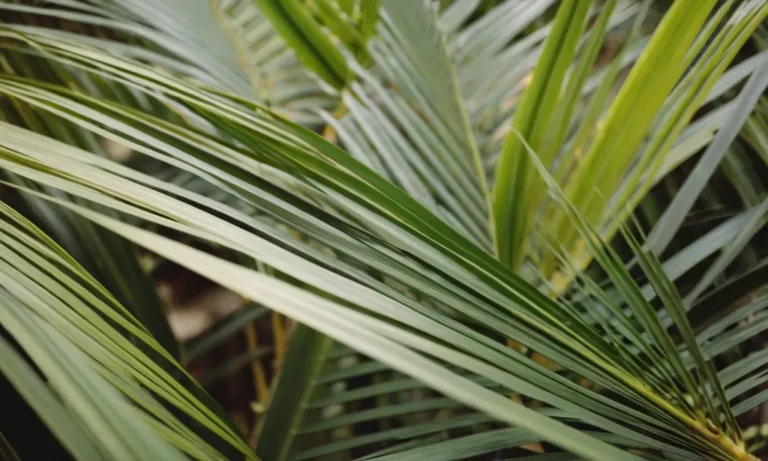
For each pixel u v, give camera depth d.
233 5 0.98
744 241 0.80
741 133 0.89
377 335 0.50
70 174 0.62
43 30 0.87
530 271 0.81
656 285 0.70
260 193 0.67
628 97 0.74
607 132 0.75
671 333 0.79
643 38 0.93
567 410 0.63
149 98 0.89
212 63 0.92
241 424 1.09
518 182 0.78
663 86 0.73
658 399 0.68
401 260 0.67
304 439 0.84
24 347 0.49
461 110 0.87
